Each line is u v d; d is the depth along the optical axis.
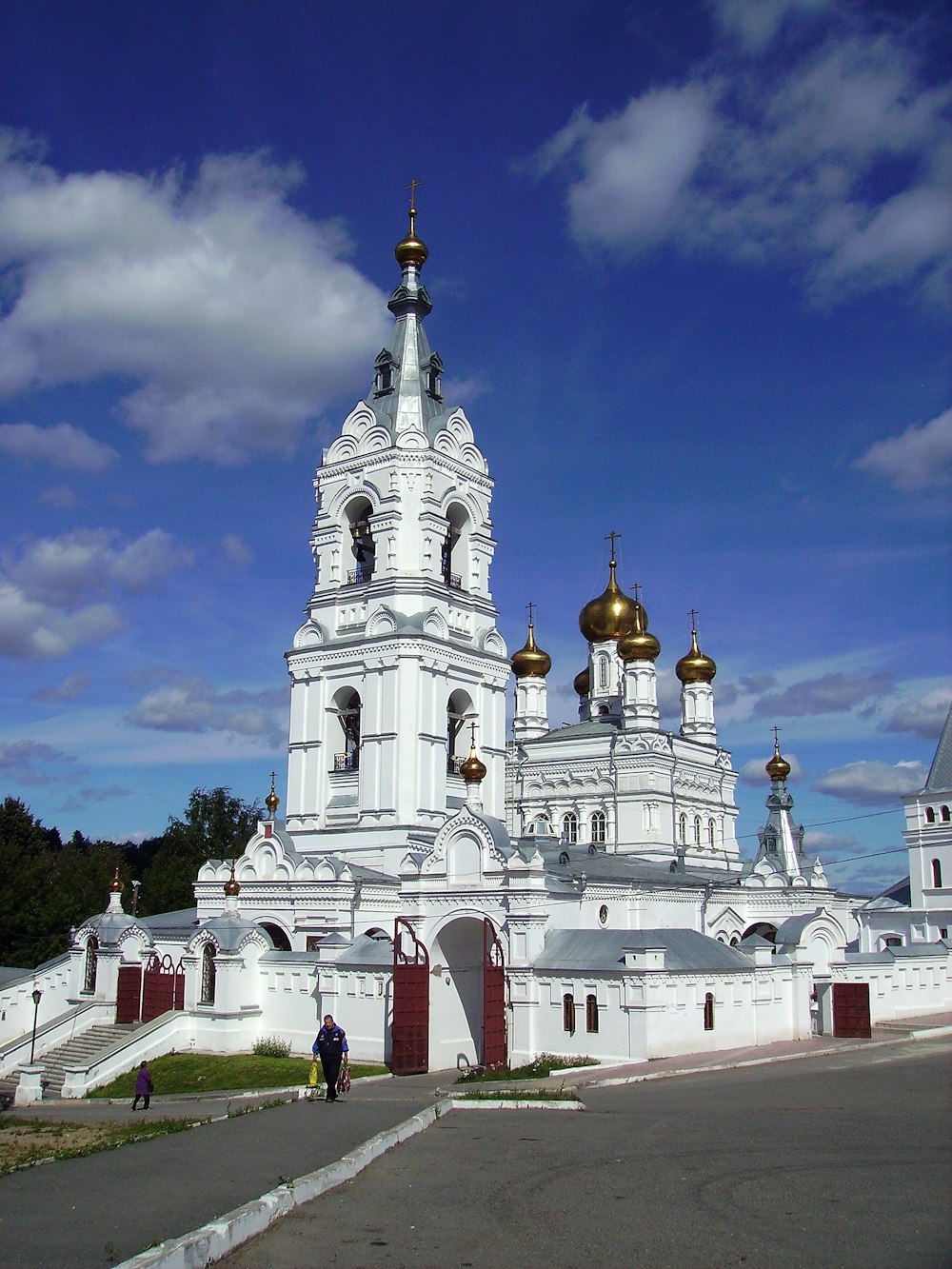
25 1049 70.19
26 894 105.50
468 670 80.75
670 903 80.88
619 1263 17.91
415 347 85.81
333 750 79.81
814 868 97.69
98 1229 18.88
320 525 83.31
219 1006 65.56
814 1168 25.45
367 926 70.94
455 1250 18.64
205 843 139.62
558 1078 50.94
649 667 102.06
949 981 82.25
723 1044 59.56
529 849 60.97
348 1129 30.19
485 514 85.88
